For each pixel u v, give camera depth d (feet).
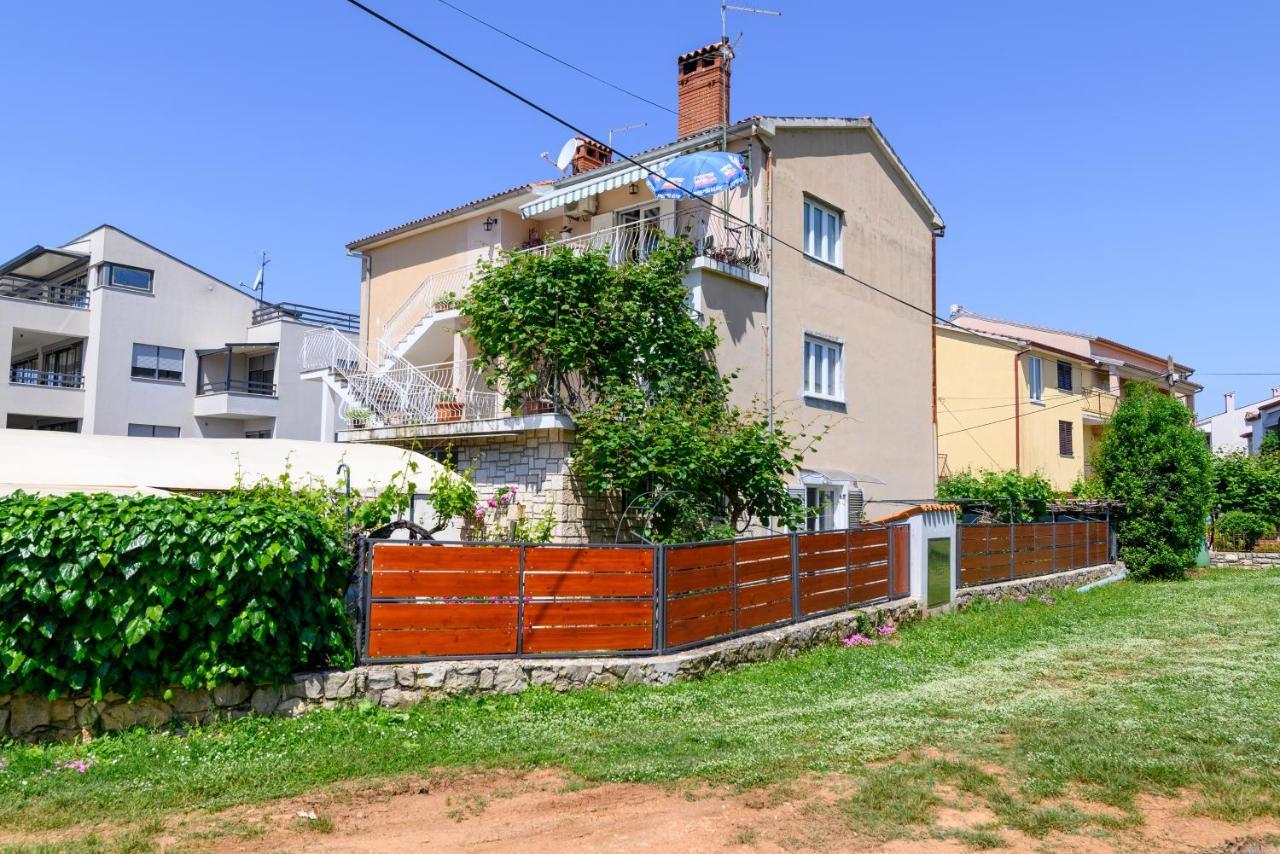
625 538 52.80
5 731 24.61
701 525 46.75
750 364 58.44
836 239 68.39
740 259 59.11
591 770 23.27
